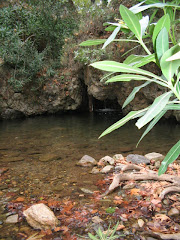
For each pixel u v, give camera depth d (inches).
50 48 279.0
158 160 94.7
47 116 279.4
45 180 77.0
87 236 45.3
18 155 108.5
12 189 69.9
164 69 31.4
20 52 251.8
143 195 63.0
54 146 126.6
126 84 215.8
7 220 52.1
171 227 47.3
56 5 279.6
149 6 44.2
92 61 198.5
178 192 63.6
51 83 270.7
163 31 32.4
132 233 46.1
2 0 282.8
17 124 216.8
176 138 140.3
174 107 40.4
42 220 50.3
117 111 322.3
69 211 55.7
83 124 212.4
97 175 81.0
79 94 281.6
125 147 121.5
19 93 266.8
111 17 220.5
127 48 195.3
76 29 263.6
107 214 53.9
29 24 261.6
